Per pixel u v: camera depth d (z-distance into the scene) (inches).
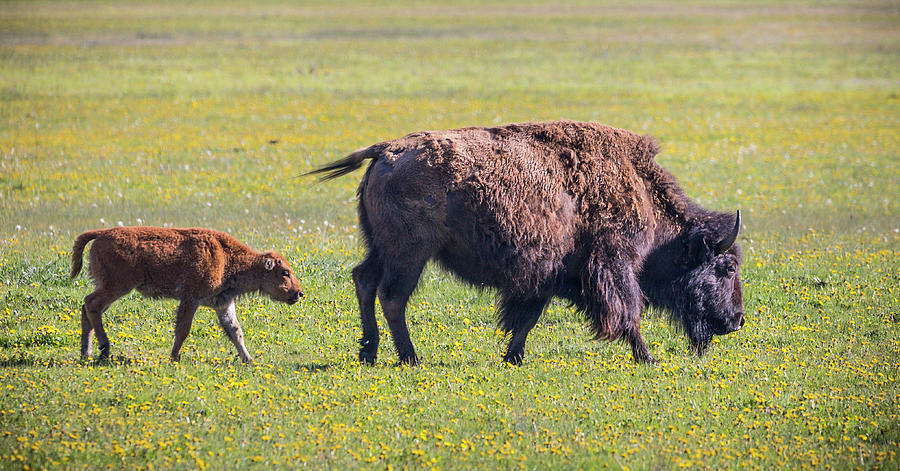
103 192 2576.3
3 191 2517.2
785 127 4111.7
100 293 1232.2
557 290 1389.0
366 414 1075.3
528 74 5841.5
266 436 990.4
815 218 2447.1
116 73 5378.9
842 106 4746.6
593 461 951.0
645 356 1395.2
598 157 1395.2
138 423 1009.5
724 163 3277.6
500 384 1218.6
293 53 6717.5
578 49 7303.2
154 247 1238.3
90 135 3523.6
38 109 4065.0
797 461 967.6
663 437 1032.8
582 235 1371.8
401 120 4082.2
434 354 1391.5
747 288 1743.4
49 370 1170.0
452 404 1124.5
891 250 2059.5
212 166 3041.3
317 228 2122.3
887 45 7652.6
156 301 1562.5
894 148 3631.9
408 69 5984.3
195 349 1357.0
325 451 960.3
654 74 5949.8
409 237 1302.9
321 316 1550.2
